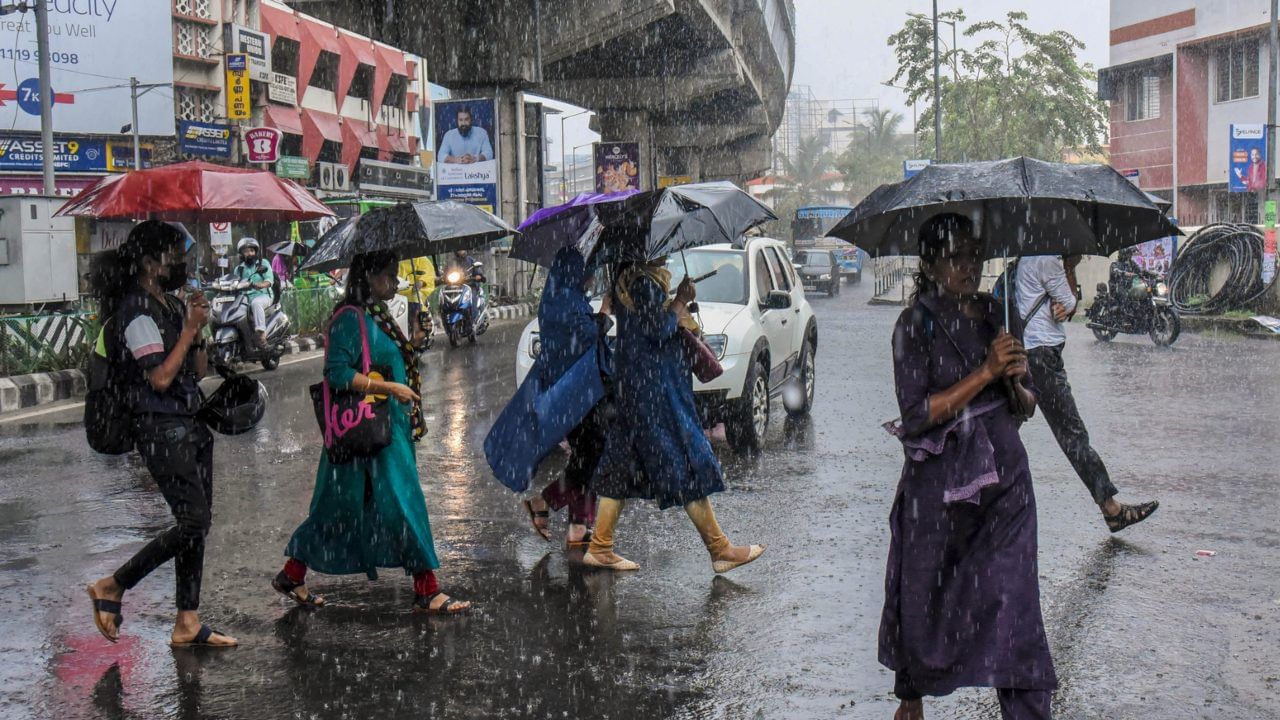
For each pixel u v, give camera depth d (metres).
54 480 8.55
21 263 19.00
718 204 6.12
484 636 5.01
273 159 35.34
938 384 3.56
